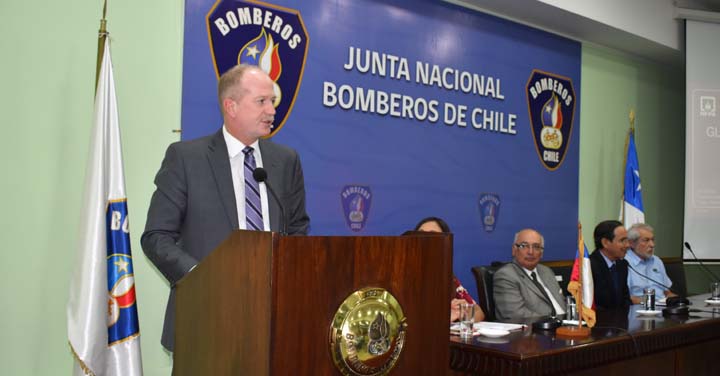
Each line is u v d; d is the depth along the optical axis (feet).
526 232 12.53
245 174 6.94
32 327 9.18
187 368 5.31
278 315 4.26
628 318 10.78
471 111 15.52
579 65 18.51
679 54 20.34
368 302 4.65
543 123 17.31
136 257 10.23
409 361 4.93
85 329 7.55
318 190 12.59
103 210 7.98
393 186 13.88
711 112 19.49
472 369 7.68
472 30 15.60
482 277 12.33
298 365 4.34
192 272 5.31
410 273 4.97
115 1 10.08
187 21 10.80
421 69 14.43
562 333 8.60
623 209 19.08
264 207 6.94
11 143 9.08
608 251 15.07
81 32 9.71
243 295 4.54
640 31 18.35
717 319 10.81
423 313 5.04
